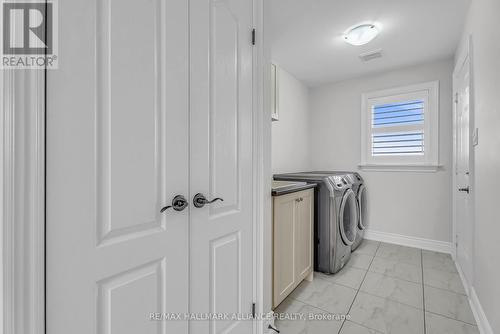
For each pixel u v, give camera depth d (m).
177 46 0.88
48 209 0.58
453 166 2.50
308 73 3.13
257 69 1.33
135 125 0.76
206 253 1.03
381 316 1.63
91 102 0.66
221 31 1.08
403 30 2.13
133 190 0.76
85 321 0.66
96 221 0.68
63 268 0.61
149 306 0.82
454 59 2.59
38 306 0.57
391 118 3.04
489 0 1.38
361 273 2.25
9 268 0.53
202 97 0.99
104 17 0.69
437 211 2.75
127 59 0.74
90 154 0.66
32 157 0.56
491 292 1.35
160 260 0.85
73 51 0.62
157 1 0.82
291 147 3.22
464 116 2.06
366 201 3.20
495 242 1.30
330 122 3.49
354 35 2.15
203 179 1.00
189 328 0.96
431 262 2.46
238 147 1.20
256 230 1.33
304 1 1.76
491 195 1.36
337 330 1.51
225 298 1.13
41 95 0.57
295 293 1.92
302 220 1.95
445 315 1.63
